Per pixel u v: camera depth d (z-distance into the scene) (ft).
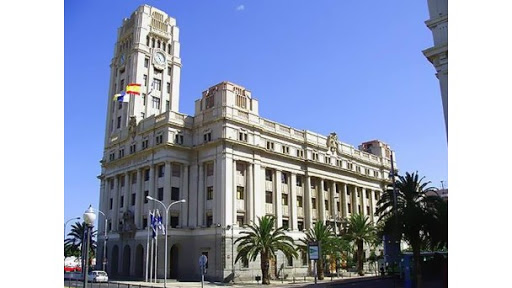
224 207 187.32
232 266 182.80
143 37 257.75
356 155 280.72
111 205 240.32
